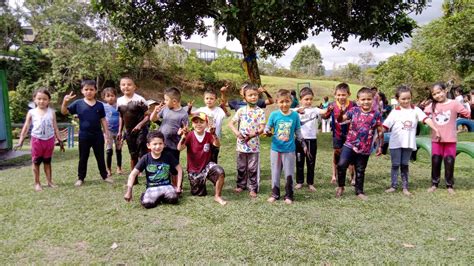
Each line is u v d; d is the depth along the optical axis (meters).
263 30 8.77
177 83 30.81
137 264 2.84
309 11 7.81
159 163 4.25
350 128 4.61
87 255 3.00
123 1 8.42
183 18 9.31
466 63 22.16
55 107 23.02
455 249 3.12
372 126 4.55
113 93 6.05
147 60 29.77
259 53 11.11
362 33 8.39
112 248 3.11
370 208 4.17
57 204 4.26
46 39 24.06
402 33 8.38
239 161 4.82
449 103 4.88
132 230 3.48
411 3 8.22
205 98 5.39
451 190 4.84
